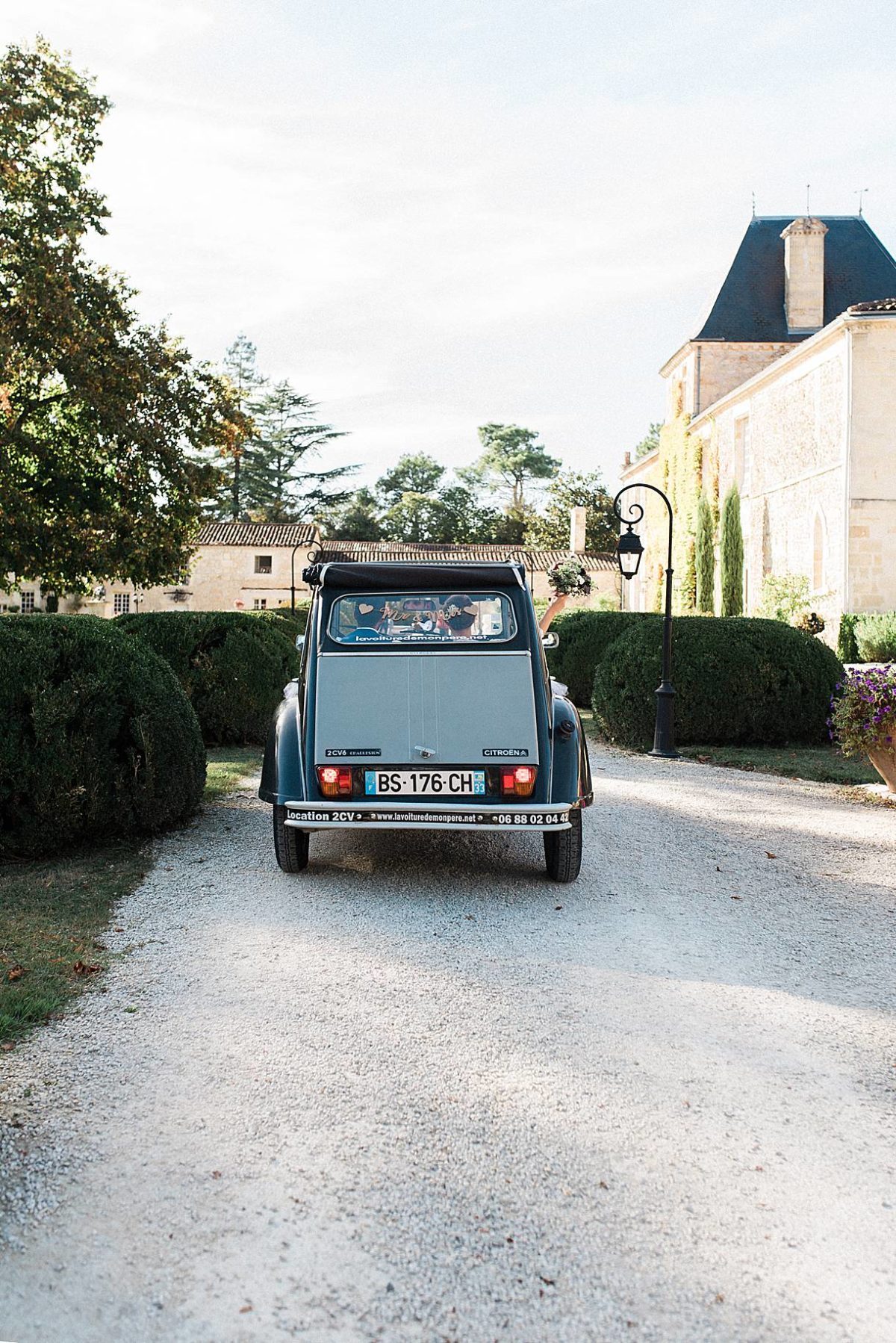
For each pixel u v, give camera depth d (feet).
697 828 25.63
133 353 76.59
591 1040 12.68
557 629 59.31
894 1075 11.98
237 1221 8.77
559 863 19.97
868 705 29.37
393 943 16.33
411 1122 10.53
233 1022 13.01
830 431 87.61
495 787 19.10
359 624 19.93
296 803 19.20
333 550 186.39
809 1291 8.05
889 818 27.40
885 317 81.25
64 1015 13.12
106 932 16.55
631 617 57.93
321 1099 10.98
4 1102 10.76
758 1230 8.83
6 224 71.77
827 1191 9.46
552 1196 9.26
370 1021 13.12
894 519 83.20
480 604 19.84
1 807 20.80
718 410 118.42
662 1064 12.05
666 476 135.44
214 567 177.27
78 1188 9.22
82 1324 7.55
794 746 41.50
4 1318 7.58
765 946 16.65
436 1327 7.59
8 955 15.17
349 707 19.40
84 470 80.53
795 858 22.72
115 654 22.13
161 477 79.61
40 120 75.51
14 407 78.74
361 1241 8.54
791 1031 13.17
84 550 75.56
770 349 127.95
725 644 41.01
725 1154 10.07
